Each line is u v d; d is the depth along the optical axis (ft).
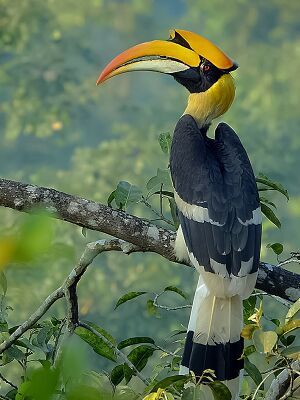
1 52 78.84
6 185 24.70
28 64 77.71
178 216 25.62
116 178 68.13
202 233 24.66
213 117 29.04
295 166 76.69
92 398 14.49
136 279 59.57
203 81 28.73
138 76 109.19
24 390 13.57
